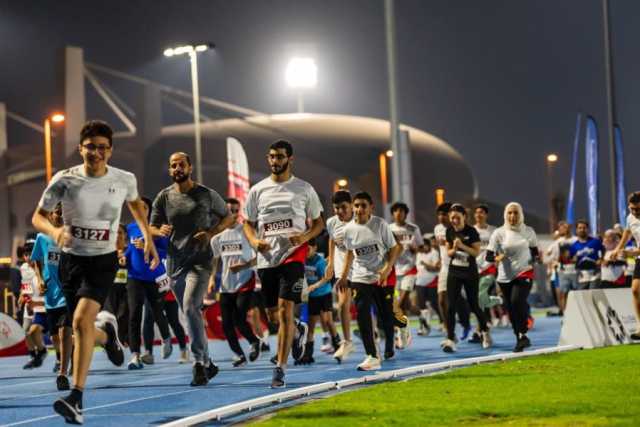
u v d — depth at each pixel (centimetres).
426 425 868
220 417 962
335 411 963
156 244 1684
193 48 4694
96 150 959
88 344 926
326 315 1852
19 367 1864
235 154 2788
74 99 7756
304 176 10038
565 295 2747
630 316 1864
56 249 1488
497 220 11050
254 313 2005
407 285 2108
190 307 1279
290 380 1343
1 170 8262
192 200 1295
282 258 1211
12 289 2306
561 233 2750
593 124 3369
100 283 952
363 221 1499
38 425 959
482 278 2247
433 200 10788
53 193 953
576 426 837
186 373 1532
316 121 10481
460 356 1717
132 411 1044
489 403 997
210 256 1298
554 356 1537
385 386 1185
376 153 10231
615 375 1223
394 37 2950
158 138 8519
